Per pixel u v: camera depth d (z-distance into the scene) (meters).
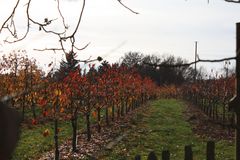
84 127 31.61
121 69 34.22
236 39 4.48
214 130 30.20
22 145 23.23
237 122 4.27
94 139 25.77
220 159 20.75
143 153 21.84
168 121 37.50
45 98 20.22
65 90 21.20
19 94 1.19
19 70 31.78
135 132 29.12
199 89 54.84
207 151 8.24
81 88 22.91
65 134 28.11
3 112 0.96
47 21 2.80
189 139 27.08
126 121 36.03
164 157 7.57
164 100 78.44
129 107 45.09
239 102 4.25
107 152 20.52
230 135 28.11
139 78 46.06
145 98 62.66
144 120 37.84
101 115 39.25
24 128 27.95
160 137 27.47
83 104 24.58
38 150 22.52
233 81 34.62
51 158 20.80
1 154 0.93
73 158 20.48
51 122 31.45
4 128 0.94
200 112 48.09
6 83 29.83
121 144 23.33
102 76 28.81
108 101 31.17
